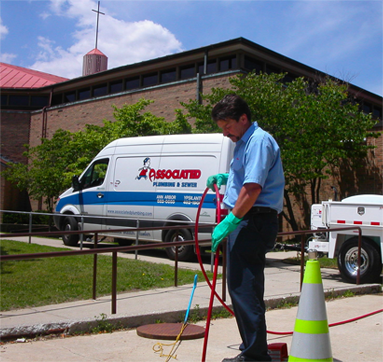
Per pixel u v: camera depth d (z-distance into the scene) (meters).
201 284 7.19
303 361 3.10
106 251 4.84
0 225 19.33
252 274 3.15
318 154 13.29
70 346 4.07
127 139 11.52
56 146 20.61
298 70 19.59
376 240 7.88
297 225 15.70
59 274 7.52
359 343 4.37
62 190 20.22
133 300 5.89
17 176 21.38
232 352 3.98
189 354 3.90
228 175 3.50
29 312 5.15
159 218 10.50
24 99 26.25
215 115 3.29
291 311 5.86
